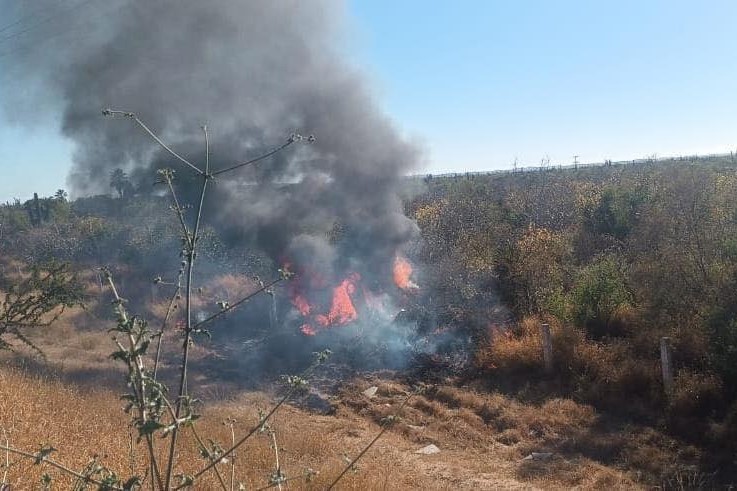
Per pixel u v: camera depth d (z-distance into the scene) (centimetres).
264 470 608
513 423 1006
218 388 1141
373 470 736
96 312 1565
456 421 1031
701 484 771
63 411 615
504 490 764
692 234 1246
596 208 1964
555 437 949
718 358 934
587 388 1073
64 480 372
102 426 604
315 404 1123
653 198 1727
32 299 927
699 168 1800
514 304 1430
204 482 444
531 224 1727
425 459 886
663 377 984
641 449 872
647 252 1373
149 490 338
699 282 1135
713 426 870
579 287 1329
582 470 830
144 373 176
